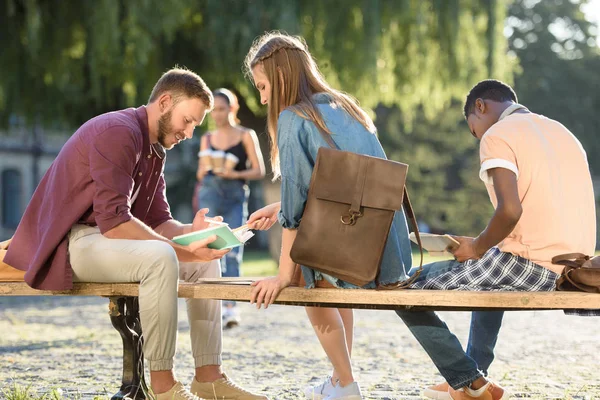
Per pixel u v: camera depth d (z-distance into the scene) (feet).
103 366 26.02
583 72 205.46
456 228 181.27
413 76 81.15
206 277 19.12
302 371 25.20
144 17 69.05
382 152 17.60
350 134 17.19
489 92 18.85
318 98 17.53
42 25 72.13
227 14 73.82
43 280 17.47
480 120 18.89
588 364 27.07
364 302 16.47
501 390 17.98
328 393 19.06
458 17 79.92
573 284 16.57
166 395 16.98
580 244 17.29
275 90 17.67
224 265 36.50
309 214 16.39
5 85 73.51
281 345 31.50
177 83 18.43
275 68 17.69
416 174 178.09
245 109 86.79
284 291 16.78
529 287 17.34
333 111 17.35
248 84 77.05
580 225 17.35
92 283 17.75
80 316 43.62
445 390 19.77
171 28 69.36
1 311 47.09
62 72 73.10
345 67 76.48
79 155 17.61
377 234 16.26
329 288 16.67
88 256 17.33
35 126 82.48
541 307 16.28
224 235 17.28
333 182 16.31
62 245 17.49
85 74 76.38
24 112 76.79
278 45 17.83
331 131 17.06
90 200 17.53
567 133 17.93
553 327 39.24
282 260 16.90
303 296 16.69
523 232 17.42
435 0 80.12
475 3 81.56
